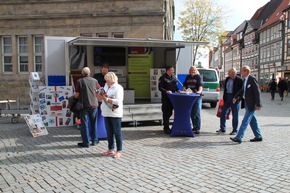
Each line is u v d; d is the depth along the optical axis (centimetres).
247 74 755
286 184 479
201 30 3116
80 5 1686
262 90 4772
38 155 651
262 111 1522
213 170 546
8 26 1744
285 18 4766
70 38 1030
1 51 1781
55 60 1021
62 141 784
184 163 588
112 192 452
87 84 715
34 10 1719
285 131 922
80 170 551
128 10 1648
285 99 2606
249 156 637
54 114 1005
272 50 5306
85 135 718
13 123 1093
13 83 1773
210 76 1571
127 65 1280
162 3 1636
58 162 600
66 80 1032
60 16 1698
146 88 1304
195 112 873
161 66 1276
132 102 1124
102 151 683
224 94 881
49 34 1719
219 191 452
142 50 1282
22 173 537
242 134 757
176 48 1148
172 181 493
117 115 632
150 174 527
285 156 636
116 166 572
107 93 635
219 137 828
